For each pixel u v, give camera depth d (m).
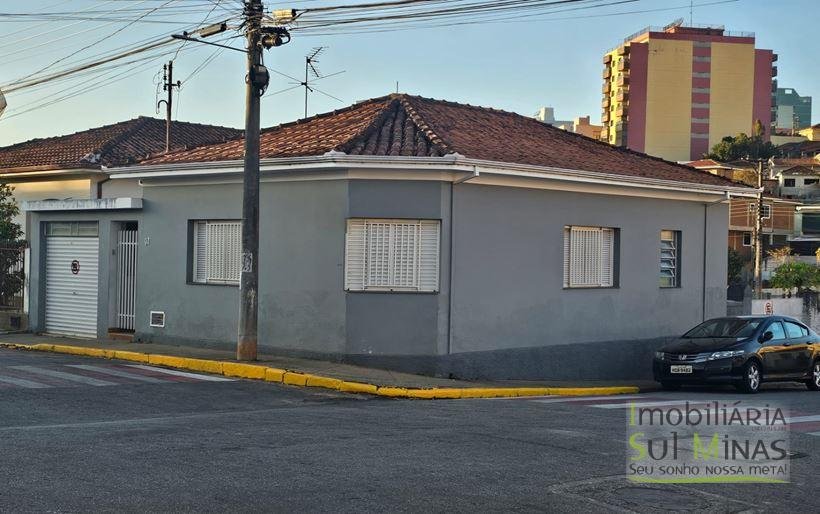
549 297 17.83
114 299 20.31
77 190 25.70
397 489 7.04
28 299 22.06
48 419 10.48
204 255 18.44
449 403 12.89
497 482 7.38
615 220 19.33
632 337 19.75
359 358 15.95
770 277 53.62
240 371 15.03
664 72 104.94
